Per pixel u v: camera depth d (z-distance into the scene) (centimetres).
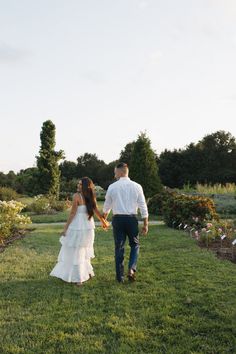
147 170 2538
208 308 533
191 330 468
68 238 683
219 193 2855
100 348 423
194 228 1336
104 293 620
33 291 635
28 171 4397
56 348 428
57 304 571
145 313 522
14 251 1005
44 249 1038
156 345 430
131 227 695
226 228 1165
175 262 817
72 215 687
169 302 564
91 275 718
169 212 1543
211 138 6125
